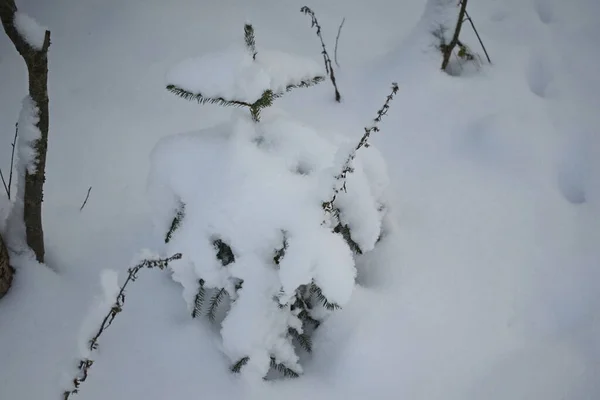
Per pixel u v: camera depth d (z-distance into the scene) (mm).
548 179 2908
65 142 3025
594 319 2350
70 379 1859
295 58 1983
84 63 3480
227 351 2078
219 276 1991
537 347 2270
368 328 2242
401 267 2504
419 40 3412
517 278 2482
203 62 1847
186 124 3158
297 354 2270
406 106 3264
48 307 2215
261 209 1854
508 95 3293
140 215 2686
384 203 2531
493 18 3848
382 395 2104
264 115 2076
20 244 2287
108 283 1851
